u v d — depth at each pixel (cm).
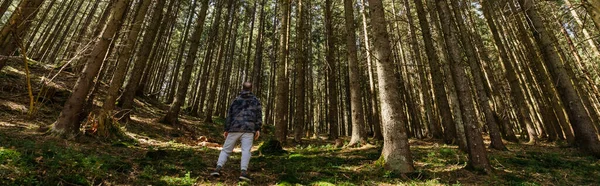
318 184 468
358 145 1066
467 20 1711
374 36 661
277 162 666
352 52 1196
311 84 2509
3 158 358
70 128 619
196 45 1374
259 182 479
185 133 1212
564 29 1305
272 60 2784
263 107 3847
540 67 1102
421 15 1228
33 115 750
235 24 2727
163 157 571
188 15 2542
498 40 1368
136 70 1185
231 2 2191
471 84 2122
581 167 720
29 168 354
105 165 431
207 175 480
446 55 959
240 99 500
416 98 2353
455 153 863
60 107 940
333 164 665
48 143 498
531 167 707
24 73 1129
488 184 519
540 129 1798
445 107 1279
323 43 2608
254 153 864
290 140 1372
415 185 491
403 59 2003
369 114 2572
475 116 651
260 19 2580
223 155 477
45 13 2055
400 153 576
